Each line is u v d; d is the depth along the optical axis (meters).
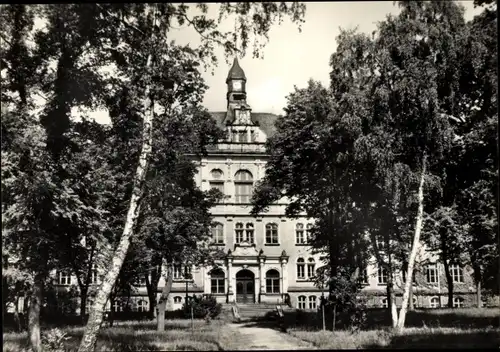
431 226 27.03
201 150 31.11
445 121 24.30
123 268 29.59
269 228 54.91
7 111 17.02
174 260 29.00
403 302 23.83
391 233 27.80
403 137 24.98
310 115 29.55
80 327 26.77
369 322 28.62
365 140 23.97
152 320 38.97
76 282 39.78
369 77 25.44
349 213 28.88
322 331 25.05
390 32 24.53
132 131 23.42
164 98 20.06
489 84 23.39
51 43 18.75
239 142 55.34
